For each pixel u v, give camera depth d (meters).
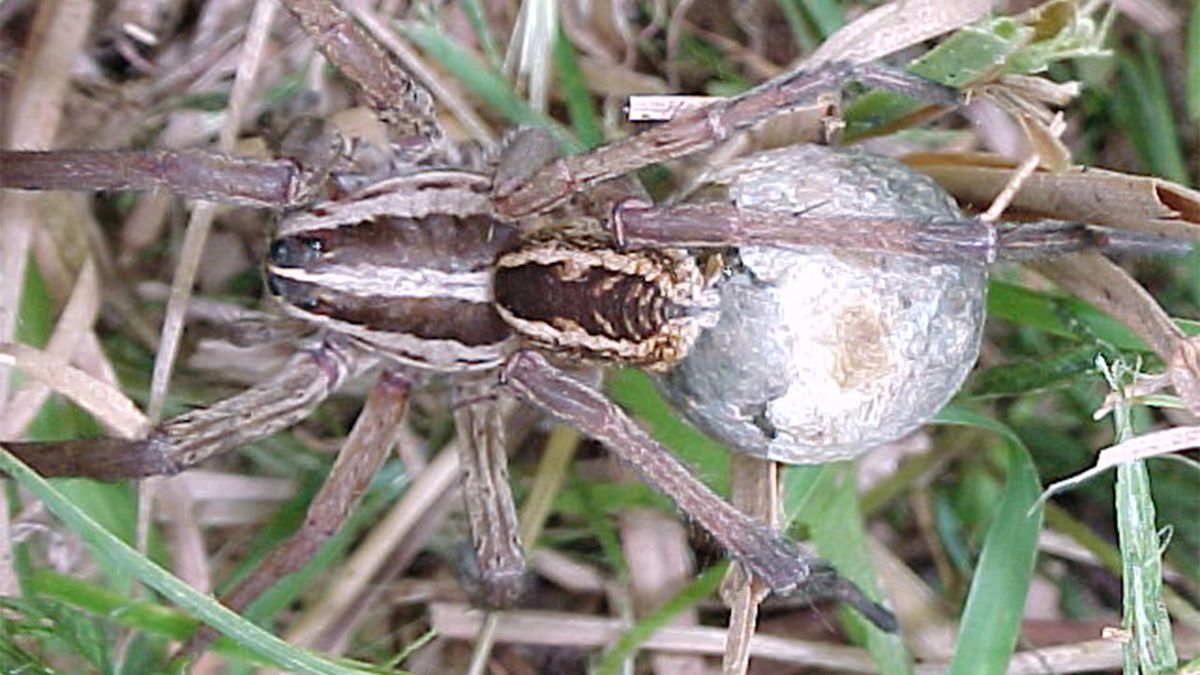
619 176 0.10
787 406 0.09
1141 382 0.09
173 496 0.10
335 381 0.10
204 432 0.09
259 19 0.10
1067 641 0.10
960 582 0.10
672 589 0.10
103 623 0.09
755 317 0.09
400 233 0.09
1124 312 0.09
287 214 0.09
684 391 0.09
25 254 0.10
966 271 0.09
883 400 0.09
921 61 0.09
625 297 0.09
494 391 0.10
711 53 0.11
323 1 0.09
